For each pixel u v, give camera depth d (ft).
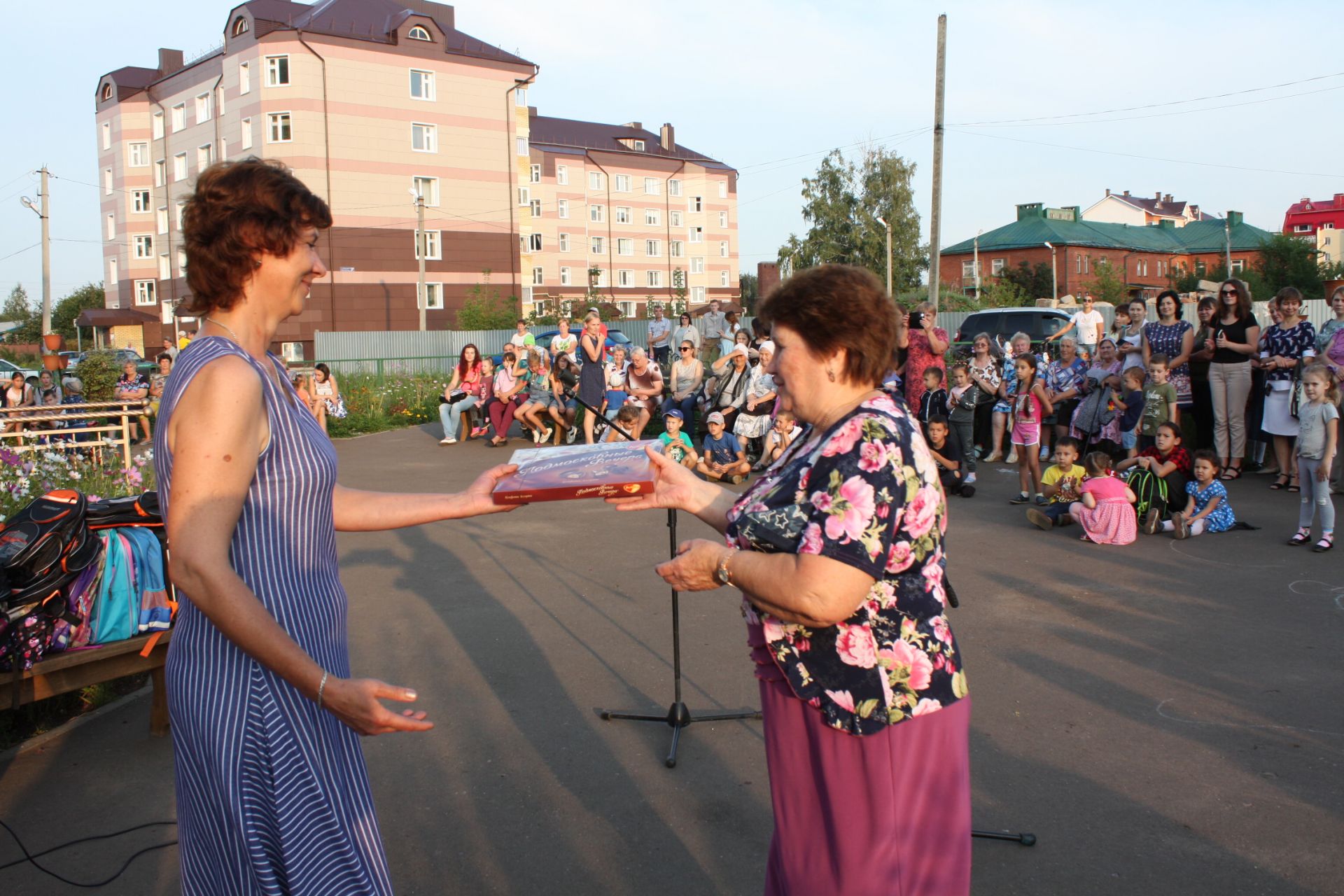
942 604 6.76
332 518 6.88
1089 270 208.64
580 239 220.02
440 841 11.27
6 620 12.66
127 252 168.25
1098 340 47.57
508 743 13.87
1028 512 26.99
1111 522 24.49
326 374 55.06
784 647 6.64
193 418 5.98
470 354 49.26
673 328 67.41
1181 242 235.40
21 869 10.93
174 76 153.07
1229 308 31.78
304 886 6.32
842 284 6.67
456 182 144.97
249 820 6.20
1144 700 14.66
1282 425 29.68
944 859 6.61
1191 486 25.57
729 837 11.21
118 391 54.75
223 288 6.50
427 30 140.87
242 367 6.17
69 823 12.01
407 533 28.04
